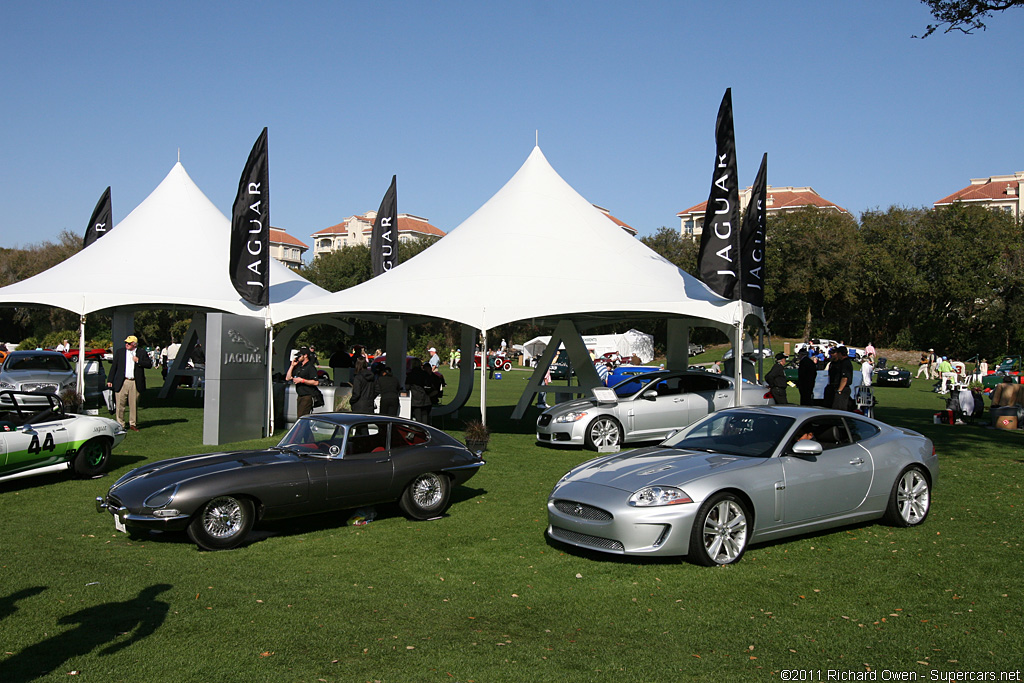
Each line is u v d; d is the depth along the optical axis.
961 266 55.62
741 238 13.59
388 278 15.57
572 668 4.16
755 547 6.68
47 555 6.41
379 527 7.62
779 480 6.52
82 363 15.67
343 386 15.52
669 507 6.03
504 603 5.27
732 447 7.06
